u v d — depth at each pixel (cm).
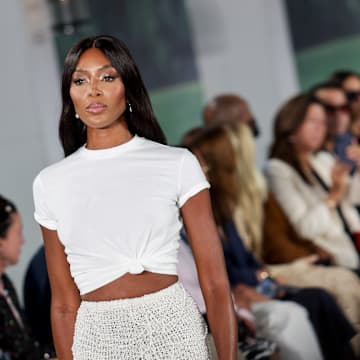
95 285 452
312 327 862
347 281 948
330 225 1067
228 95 1075
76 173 459
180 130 1259
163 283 453
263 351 794
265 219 1025
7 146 990
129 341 443
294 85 1300
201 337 454
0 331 699
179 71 1261
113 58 454
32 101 1024
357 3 1312
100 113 452
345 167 1098
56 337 478
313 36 1317
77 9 1060
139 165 457
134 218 447
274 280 930
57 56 1069
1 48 1004
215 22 1262
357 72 1315
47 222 466
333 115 1116
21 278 920
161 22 1252
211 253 461
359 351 914
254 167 987
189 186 458
